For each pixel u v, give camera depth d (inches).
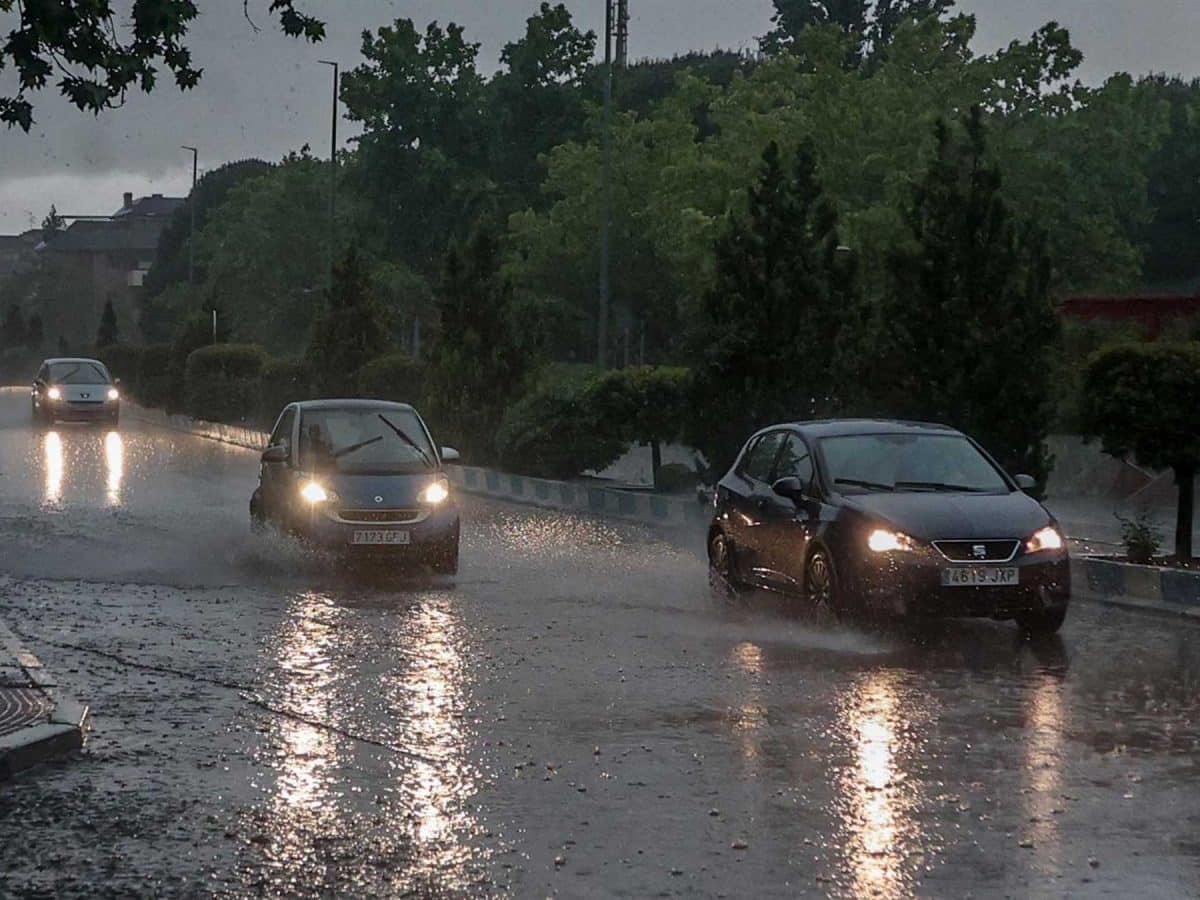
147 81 523.8
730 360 1078.4
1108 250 2369.6
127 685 482.0
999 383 869.2
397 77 3321.9
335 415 821.9
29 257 7258.9
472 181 3294.8
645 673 506.9
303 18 534.0
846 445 650.2
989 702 462.9
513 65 3440.0
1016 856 306.3
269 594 692.1
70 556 820.6
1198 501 1146.0
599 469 1384.1
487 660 530.0
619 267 2886.3
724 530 696.4
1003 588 578.2
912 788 358.9
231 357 2303.2
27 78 516.4
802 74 2464.3
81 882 290.0
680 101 2876.5
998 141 2110.0
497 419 1514.5
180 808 339.9
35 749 378.6
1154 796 352.8
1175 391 729.6
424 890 285.7
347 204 3681.1
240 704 453.4
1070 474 1234.0
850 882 290.2
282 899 280.8
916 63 2290.8
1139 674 512.7
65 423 2368.4
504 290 1537.9
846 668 519.8
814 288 1076.5
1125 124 2426.2
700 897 282.0
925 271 879.1
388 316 2025.1
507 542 936.3
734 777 369.1
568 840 317.1
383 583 735.7
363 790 355.6
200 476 1395.2
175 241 5452.8
